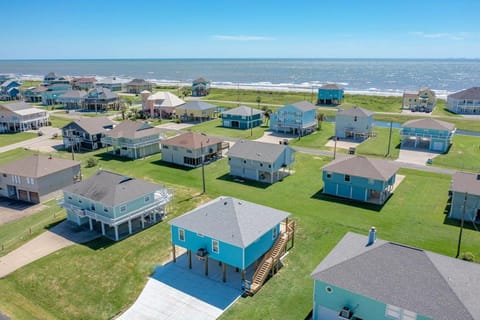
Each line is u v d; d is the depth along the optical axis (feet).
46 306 99.14
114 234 135.95
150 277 110.22
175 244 115.03
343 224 139.64
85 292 104.47
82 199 140.67
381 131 299.79
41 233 138.00
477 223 138.62
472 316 68.33
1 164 225.35
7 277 110.83
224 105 439.63
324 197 167.22
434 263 80.94
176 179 194.59
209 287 105.19
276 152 189.47
